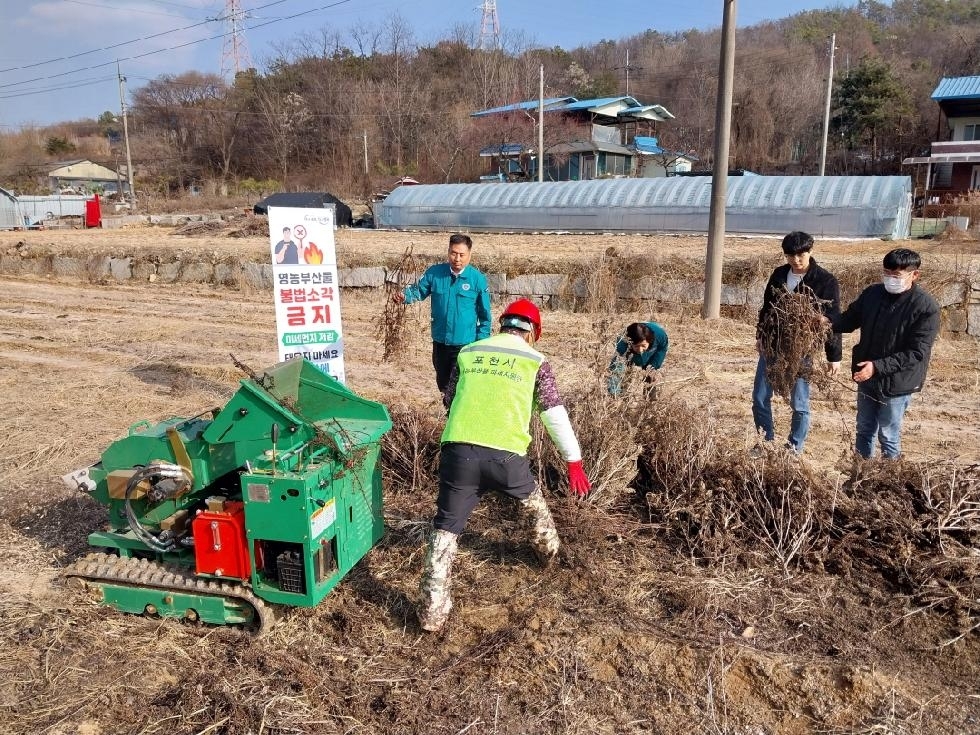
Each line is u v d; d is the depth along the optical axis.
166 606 4.07
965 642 3.74
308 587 3.72
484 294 6.17
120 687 3.61
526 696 3.50
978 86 33.25
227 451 3.96
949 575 4.11
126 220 33.88
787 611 4.00
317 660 3.78
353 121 57.06
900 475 4.71
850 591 4.20
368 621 4.09
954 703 3.40
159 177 58.50
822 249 15.03
